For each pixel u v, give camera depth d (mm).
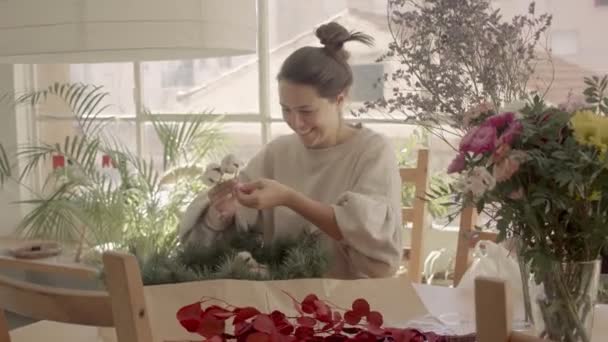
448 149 2547
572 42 2230
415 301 1063
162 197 2928
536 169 849
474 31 1141
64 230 3062
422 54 1195
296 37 2830
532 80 2086
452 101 1161
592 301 911
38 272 2584
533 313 941
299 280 1013
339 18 2709
